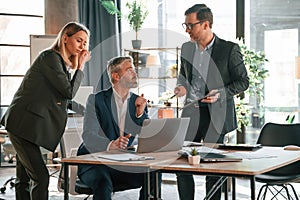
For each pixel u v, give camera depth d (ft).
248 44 23.20
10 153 20.29
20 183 13.03
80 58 12.00
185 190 12.91
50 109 11.66
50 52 11.77
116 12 24.67
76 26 11.93
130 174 11.85
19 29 26.03
